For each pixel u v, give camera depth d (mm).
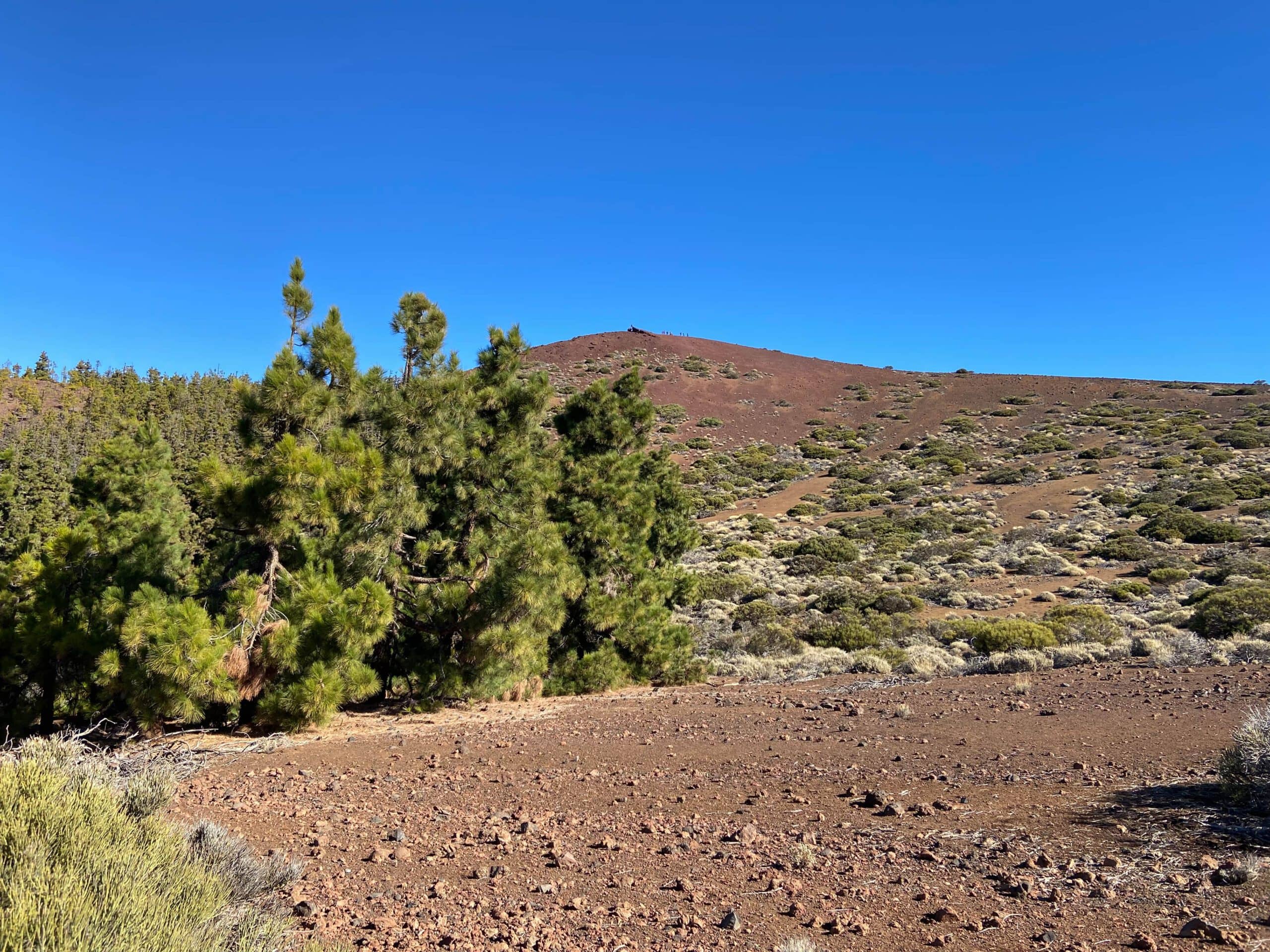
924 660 16672
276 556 11633
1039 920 4328
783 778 8156
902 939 4242
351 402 12430
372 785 8391
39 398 84312
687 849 5996
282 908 4812
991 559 38031
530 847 6215
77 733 8180
